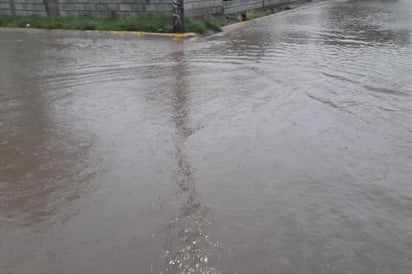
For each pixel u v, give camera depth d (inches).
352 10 676.1
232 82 278.1
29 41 466.9
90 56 373.1
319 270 110.3
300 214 134.2
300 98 242.5
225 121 210.5
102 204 142.3
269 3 703.7
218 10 578.2
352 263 112.7
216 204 140.5
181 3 466.3
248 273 109.5
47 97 256.2
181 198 144.5
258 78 285.6
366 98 240.7
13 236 127.5
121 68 324.5
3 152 183.2
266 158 171.3
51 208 141.0
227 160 170.4
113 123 211.9
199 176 158.6
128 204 141.7
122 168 165.8
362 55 347.9
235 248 118.9
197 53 375.9
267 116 215.9
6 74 314.7
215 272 110.0
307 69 304.8
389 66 310.3
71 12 575.8
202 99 245.0
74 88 273.9
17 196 148.7
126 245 121.4
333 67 309.4
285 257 115.0
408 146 180.1
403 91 251.3
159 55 371.2
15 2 606.5
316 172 159.8
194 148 181.6
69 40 467.2
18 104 244.8
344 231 125.8
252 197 144.2
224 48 395.9
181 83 279.4
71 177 160.4
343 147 179.9
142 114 223.6
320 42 410.0
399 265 112.0
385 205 138.7
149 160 171.8
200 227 128.6
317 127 200.8
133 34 486.9
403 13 617.0
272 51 374.0
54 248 121.4
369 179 154.5
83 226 130.9
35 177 161.2
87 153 179.6
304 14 645.3
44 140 194.2
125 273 110.7
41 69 326.6
